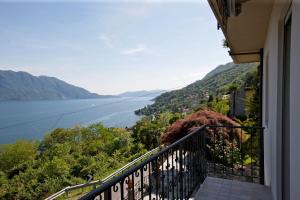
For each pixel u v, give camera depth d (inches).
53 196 292.2
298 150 48.2
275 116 94.4
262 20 117.4
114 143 822.5
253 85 426.3
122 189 51.9
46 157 838.5
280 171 89.7
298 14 49.7
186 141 105.7
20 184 546.0
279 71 88.0
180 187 95.8
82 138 1107.9
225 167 209.9
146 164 66.1
